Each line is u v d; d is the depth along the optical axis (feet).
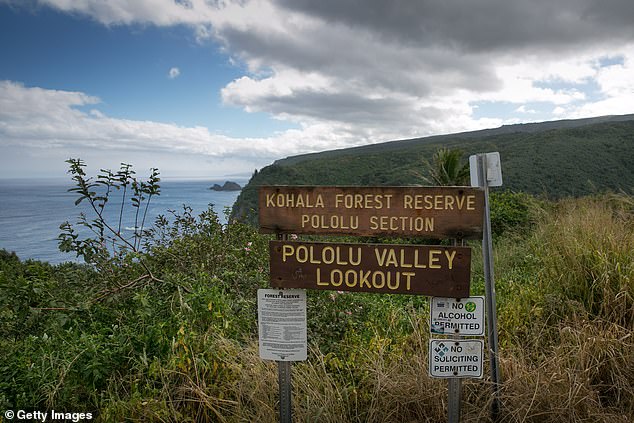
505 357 10.89
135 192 13.46
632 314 11.77
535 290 14.43
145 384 9.58
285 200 8.62
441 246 8.04
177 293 11.28
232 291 13.52
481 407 9.74
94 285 12.62
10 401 9.00
